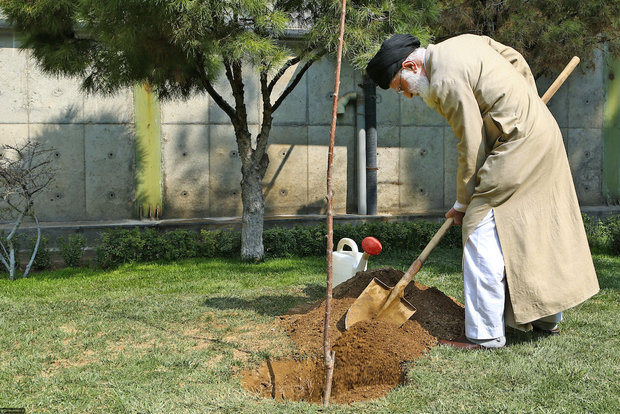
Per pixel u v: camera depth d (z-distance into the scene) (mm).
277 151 11039
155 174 10555
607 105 12656
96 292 5980
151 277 7000
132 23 6102
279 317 4422
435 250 9156
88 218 10438
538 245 3457
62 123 10305
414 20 6520
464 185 3562
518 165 3408
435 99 3531
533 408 2678
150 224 9930
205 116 10758
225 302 5168
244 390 3062
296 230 9023
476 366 3232
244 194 8281
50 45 7109
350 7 6023
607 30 8719
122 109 10508
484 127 3510
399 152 11688
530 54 8383
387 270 4508
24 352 3740
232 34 6199
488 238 3506
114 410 2783
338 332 3725
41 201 10203
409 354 3432
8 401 2918
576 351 3496
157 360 3486
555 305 3453
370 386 3316
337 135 11281
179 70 7039
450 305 4113
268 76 10922
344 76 11211
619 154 12805
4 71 10047
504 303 3549
